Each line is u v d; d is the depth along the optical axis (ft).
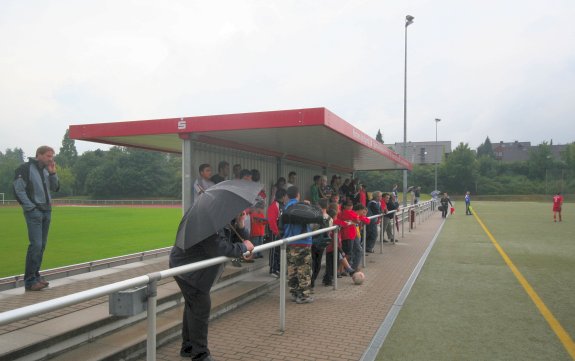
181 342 15.57
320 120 23.81
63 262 32.96
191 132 26.37
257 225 27.48
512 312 19.93
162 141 31.12
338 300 21.83
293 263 21.22
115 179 245.24
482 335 16.79
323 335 16.53
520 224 69.56
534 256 36.45
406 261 33.63
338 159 49.37
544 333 17.02
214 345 15.38
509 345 15.72
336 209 26.68
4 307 15.87
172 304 17.72
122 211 119.96
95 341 13.89
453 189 235.61
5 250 39.68
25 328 13.21
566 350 15.23
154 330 9.87
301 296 21.07
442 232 56.70
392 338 16.43
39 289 18.69
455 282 26.30
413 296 22.90
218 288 21.31
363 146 35.47
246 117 25.08
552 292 23.76
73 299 7.72
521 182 240.53
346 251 27.25
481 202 185.06
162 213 107.96
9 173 266.36
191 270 11.05
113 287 8.66
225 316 18.89
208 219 12.03
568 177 215.51
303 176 48.70
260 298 22.08
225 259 12.55
